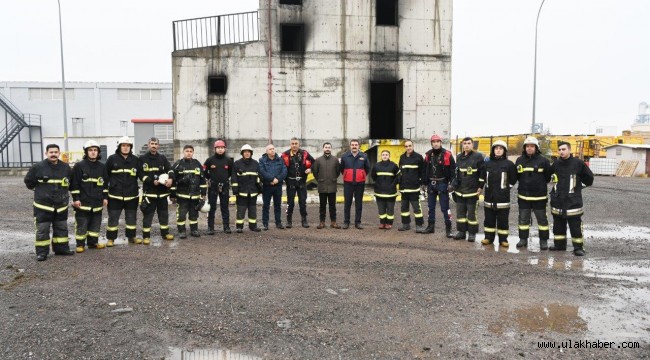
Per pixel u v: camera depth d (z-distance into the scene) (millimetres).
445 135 16484
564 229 7637
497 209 7957
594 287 5609
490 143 33250
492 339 4078
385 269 6469
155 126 25500
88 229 7715
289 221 9930
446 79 16453
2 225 10312
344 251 7633
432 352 3818
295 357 3730
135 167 8102
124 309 4801
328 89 15953
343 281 5863
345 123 16047
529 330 4273
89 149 7555
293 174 9797
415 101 16328
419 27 16281
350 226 10164
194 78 15523
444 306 4922
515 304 4992
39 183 6926
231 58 15586
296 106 15844
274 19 15664
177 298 5164
